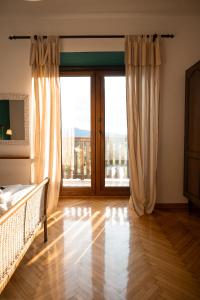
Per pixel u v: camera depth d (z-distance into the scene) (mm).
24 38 3459
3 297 1658
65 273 1929
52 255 2203
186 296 1678
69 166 4285
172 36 3393
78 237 2576
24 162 3625
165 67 3479
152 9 3260
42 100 3420
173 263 2096
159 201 3643
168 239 2561
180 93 3508
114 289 1742
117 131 4043
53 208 3414
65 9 3236
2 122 3635
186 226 2920
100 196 4051
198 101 3004
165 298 1654
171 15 3404
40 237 2576
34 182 3572
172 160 3594
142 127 3432
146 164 3471
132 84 3344
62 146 4184
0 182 3664
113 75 3869
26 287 1763
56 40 3387
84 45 3482
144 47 3328
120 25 3441
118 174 4188
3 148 3688
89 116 4012
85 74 3879
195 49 3465
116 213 3320
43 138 3430
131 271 1966
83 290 1729
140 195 3389
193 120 3156
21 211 1737
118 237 2592
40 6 3145
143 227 2877
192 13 3379
